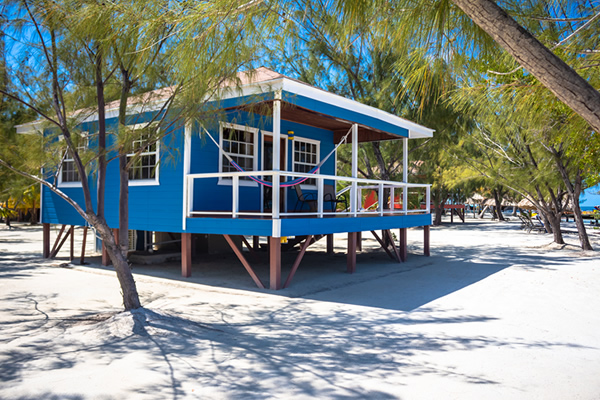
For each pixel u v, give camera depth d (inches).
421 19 126.3
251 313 258.2
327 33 137.6
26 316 246.7
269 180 455.8
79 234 940.0
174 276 380.5
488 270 432.8
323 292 320.8
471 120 595.2
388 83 530.3
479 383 155.3
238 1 125.8
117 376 159.9
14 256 530.0
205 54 143.9
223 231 341.1
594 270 435.2
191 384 153.1
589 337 211.9
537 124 201.8
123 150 235.9
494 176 658.8
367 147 655.1
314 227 346.9
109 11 158.2
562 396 144.7
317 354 185.6
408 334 216.1
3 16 200.1
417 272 416.8
